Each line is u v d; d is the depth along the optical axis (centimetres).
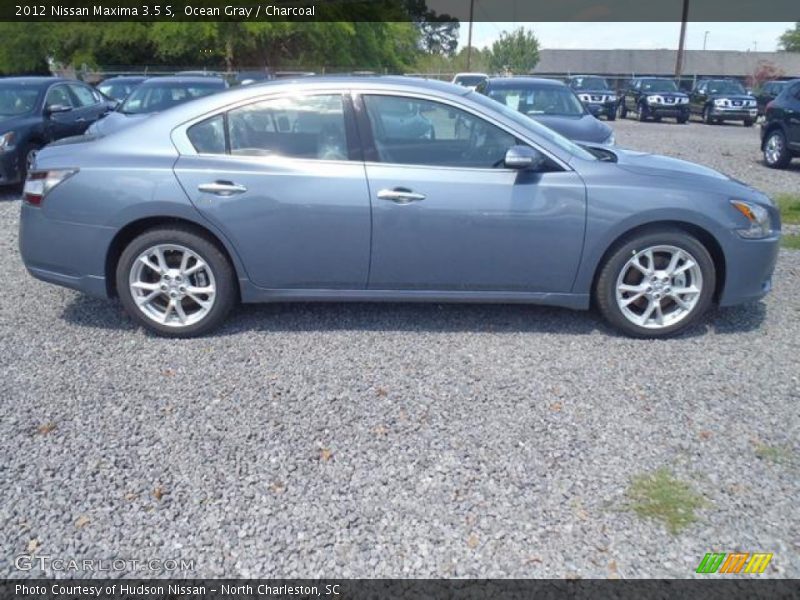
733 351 397
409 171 385
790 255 592
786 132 1084
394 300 410
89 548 238
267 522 250
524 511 257
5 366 369
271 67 3428
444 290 405
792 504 261
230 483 272
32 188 395
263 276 398
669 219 389
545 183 386
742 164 1170
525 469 282
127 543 240
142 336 412
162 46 3053
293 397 338
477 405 332
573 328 429
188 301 411
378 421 317
